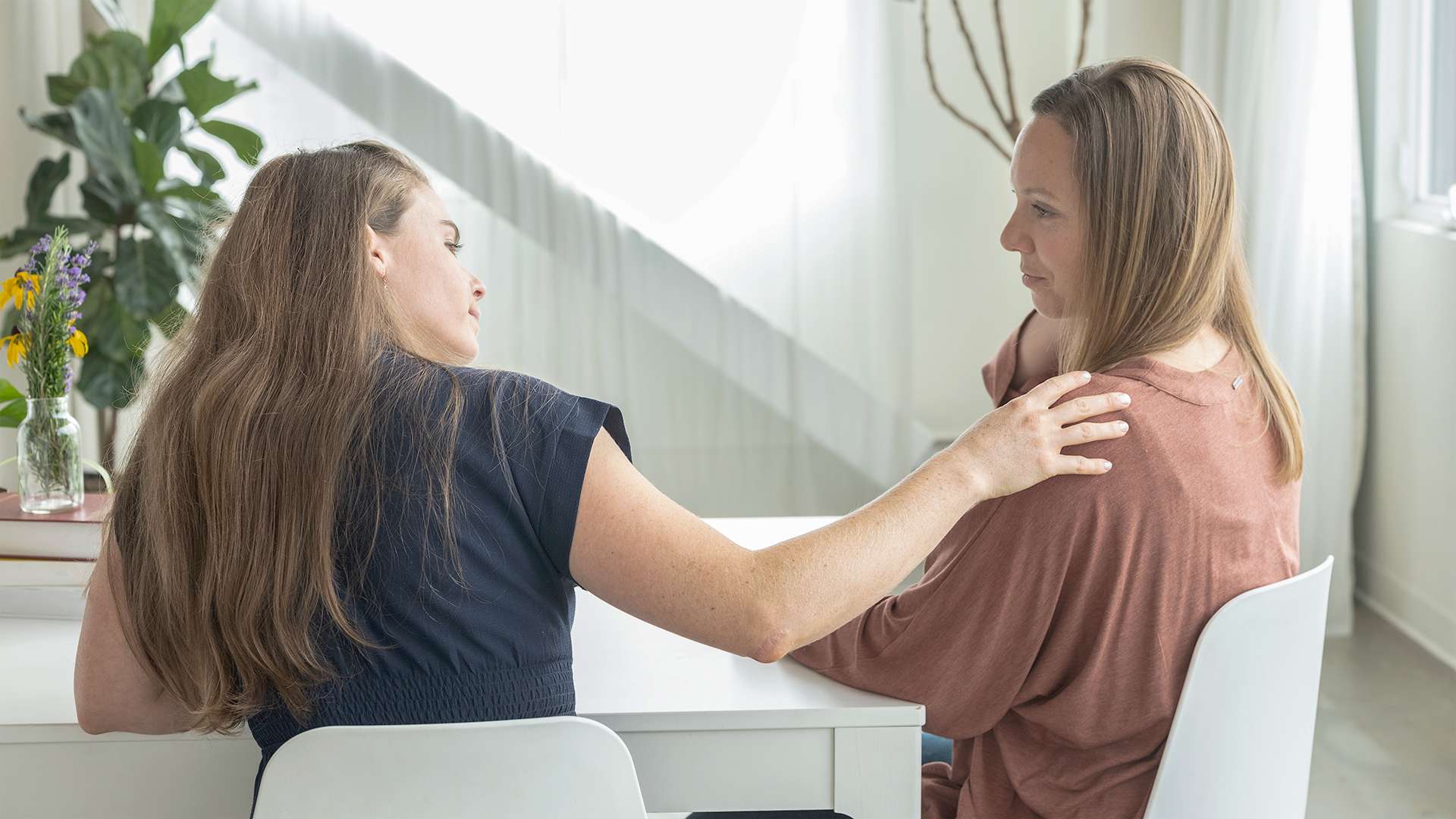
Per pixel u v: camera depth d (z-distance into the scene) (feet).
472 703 3.21
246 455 3.10
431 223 3.67
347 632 3.12
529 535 3.22
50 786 3.78
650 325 11.91
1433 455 9.35
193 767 3.80
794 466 12.12
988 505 3.68
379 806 3.05
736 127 11.65
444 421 3.18
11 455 11.10
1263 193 9.65
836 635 3.99
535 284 11.73
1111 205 3.78
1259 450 3.83
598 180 11.63
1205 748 3.76
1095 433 3.57
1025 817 3.95
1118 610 3.64
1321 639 4.02
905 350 11.98
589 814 3.08
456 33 11.31
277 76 11.22
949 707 3.86
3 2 10.76
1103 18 11.01
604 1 11.41
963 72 12.16
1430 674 9.20
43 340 4.48
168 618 3.21
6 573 4.47
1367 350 10.41
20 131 10.93
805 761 3.85
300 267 3.26
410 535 3.14
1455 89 9.60
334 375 3.16
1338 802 7.41
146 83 10.22
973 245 12.45
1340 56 9.46
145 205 9.70
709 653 4.27
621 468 3.26
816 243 11.84
